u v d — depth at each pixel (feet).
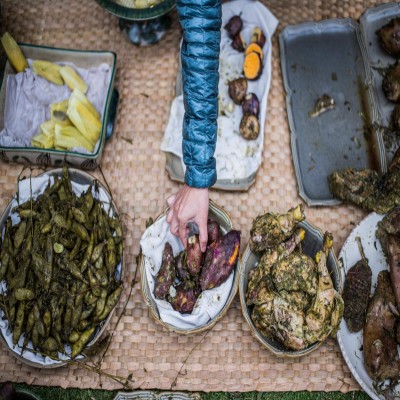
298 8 5.05
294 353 3.84
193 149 3.68
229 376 4.13
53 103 4.54
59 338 3.88
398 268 4.00
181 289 3.97
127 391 4.09
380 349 3.89
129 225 4.45
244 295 3.95
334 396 4.11
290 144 4.64
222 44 4.82
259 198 4.50
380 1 5.11
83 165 4.45
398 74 4.54
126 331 4.21
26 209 4.16
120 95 4.78
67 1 5.08
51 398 4.08
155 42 4.88
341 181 4.30
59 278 3.94
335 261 3.95
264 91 4.59
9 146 4.34
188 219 3.88
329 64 4.83
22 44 4.60
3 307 3.97
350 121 4.66
